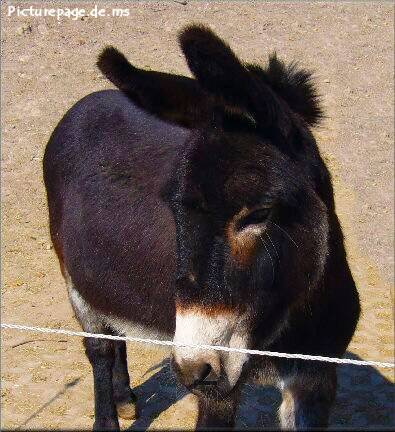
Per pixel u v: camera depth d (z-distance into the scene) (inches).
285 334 105.1
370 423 127.0
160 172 116.4
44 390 134.6
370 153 203.3
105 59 100.0
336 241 104.6
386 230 173.6
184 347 94.0
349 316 108.6
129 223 117.7
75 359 140.6
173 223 114.9
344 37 257.9
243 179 94.0
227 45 95.3
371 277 157.8
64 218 124.4
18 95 223.0
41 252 166.9
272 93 97.3
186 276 93.8
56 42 247.1
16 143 204.8
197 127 99.7
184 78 101.0
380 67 243.0
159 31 254.5
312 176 99.7
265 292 97.5
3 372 137.5
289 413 110.8
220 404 103.0
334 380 110.0
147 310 117.3
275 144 97.1
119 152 120.8
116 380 128.9
